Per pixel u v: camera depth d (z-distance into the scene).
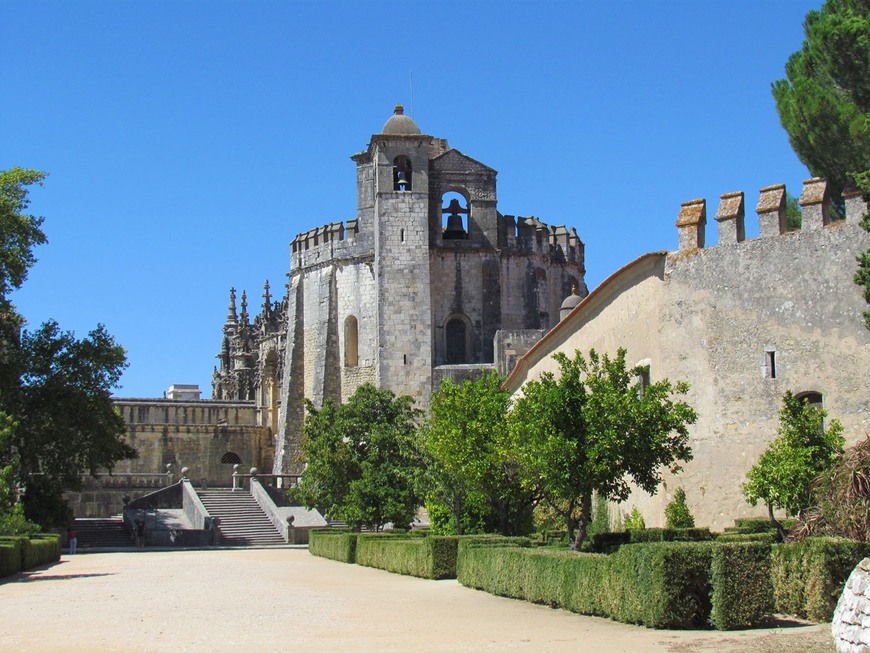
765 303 33.62
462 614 22.94
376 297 79.69
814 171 36.75
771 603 20.19
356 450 55.09
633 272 38.34
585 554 24.52
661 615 19.94
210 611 24.30
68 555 55.53
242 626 21.25
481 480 34.00
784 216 34.03
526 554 25.56
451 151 84.06
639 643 18.12
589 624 20.95
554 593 23.84
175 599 27.59
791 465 25.91
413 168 80.62
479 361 82.38
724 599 19.81
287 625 21.34
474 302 83.06
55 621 22.48
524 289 84.56
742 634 19.12
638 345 37.97
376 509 50.16
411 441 47.03
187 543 64.88
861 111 35.28
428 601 26.06
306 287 87.12
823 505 22.25
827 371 31.97
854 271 31.67
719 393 34.34
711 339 34.75
